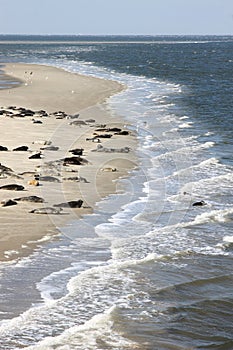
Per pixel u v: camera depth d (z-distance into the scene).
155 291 22.95
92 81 111.62
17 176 37.75
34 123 59.62
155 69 156.50
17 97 84.00
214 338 19.64
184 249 27.75
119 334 19.56
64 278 23.80
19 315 20.59
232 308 21.89
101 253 26.77
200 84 113.25
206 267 25.67
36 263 25.11
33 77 119.62
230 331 20.17
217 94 94.25
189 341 19.39
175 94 93.31
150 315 21.00
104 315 20.67
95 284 23.31
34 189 35.47
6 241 27.25
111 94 90.56
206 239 29.28
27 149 46.16
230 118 68.44
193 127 61.91
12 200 32.81
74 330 19.61
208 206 34.84
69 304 21.52
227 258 26.81
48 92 90.94
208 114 71.38
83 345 18.78
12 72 133.12
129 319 20.61
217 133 58.72
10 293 22.19
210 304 22.08
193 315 21.16
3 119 61.47
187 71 150.38
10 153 44.75
